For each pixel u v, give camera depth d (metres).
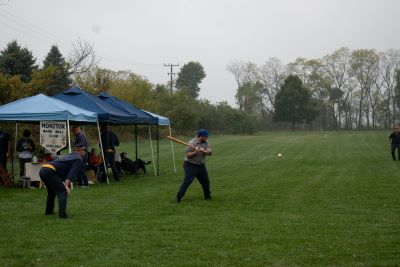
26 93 27.11
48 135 14.14
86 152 14.31
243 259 6.21
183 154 29.38
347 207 10.31
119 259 6.23
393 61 83.00
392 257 6.27
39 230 7.96
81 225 8.38
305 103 83.25
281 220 8.82
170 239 7.30
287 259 6.20
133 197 12.05
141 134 47.56
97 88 45.31
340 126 88.62
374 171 18.28
